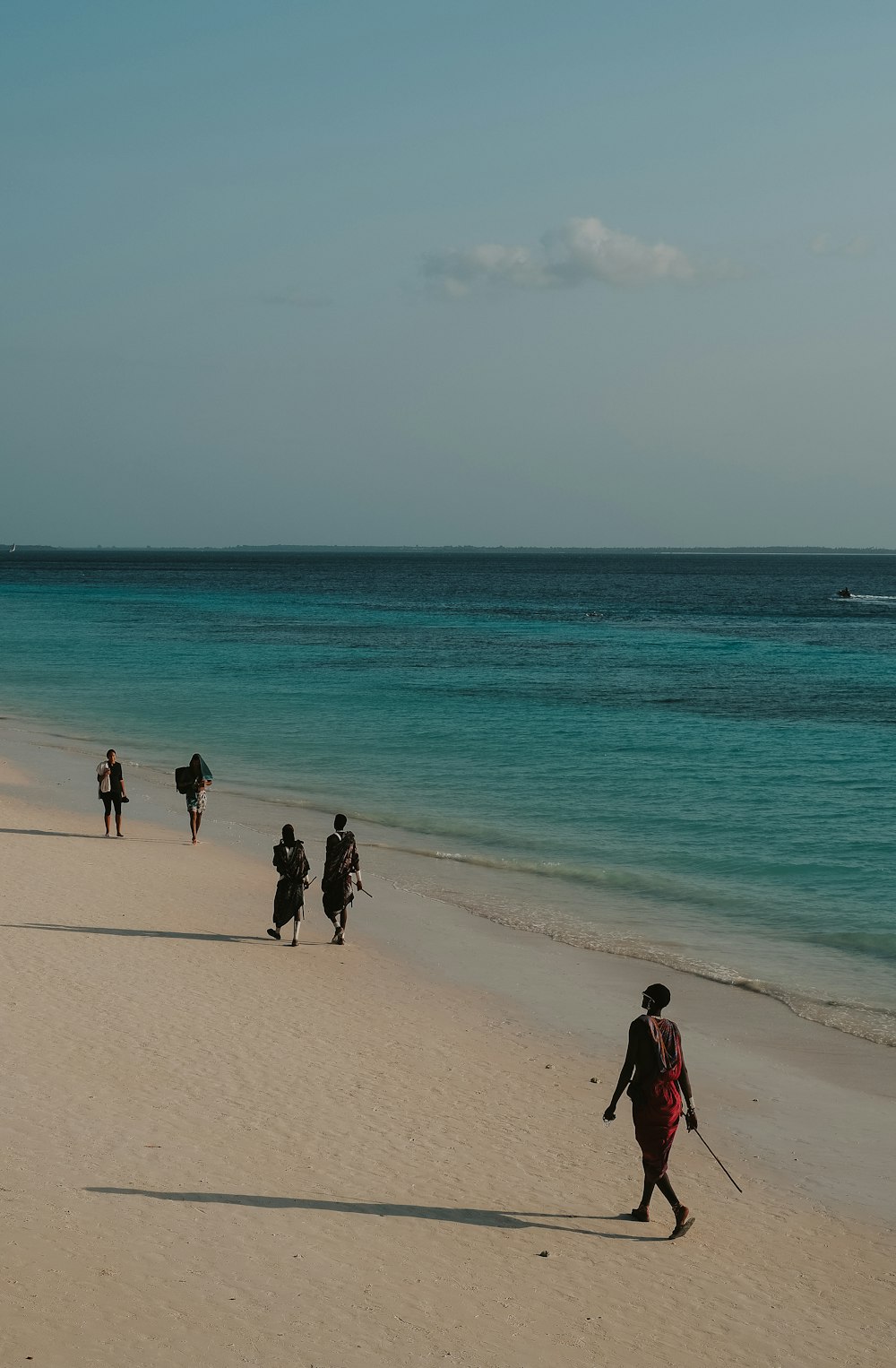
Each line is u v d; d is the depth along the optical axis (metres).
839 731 39.97
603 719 42.53
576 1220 9.44
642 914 19.22
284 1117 11.00
